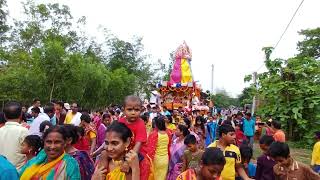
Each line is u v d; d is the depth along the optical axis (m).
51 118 11.42
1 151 6.41
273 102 20.41
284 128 20.28
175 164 8.62
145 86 52.88
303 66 19.81
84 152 5.43
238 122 16.50
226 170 6.62
